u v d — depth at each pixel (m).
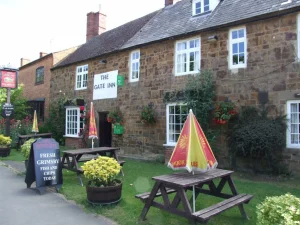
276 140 7.95
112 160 5.75
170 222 4.67
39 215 5.07
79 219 4.87
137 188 6.87
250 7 9.87
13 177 8.16
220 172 5.03
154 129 11.95
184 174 4.85
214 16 10.91
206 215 3.93
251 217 4.93
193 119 4.69
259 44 9.05
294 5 8.29
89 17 21.00
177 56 11.38
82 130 15.73
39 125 18.06
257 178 8.30
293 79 8.30
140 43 12.69
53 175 6.74
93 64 15.62
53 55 19.25
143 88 12.55
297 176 8.12
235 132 8.82
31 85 22.00
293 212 2.98
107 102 14.42
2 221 4.78
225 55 9.85
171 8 14.96
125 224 4.61
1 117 16.50
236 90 9.48
